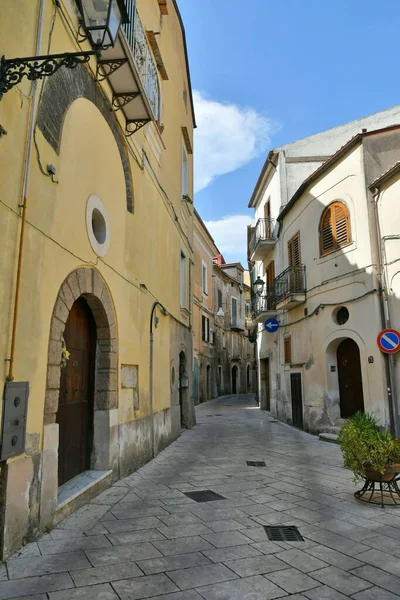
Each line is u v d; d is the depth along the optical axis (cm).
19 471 388
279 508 549
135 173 819
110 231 660
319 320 1236
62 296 486
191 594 324
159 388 991
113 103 675
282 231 1612
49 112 459
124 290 731
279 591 332
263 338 2106
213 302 3095
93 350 655
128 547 411
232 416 1877
